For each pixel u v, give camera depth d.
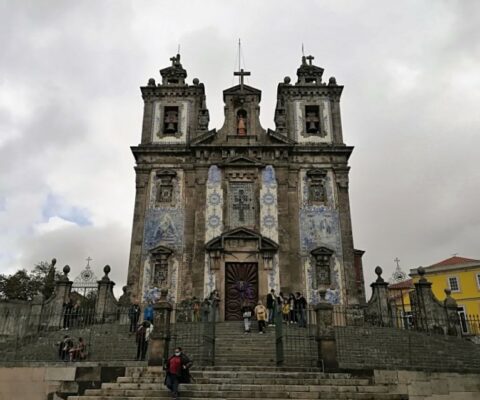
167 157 31.70
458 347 20.30
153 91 34.19
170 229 29.72
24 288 46.72
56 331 22.05
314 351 17.53
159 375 14.66
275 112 34.59
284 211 30.03
